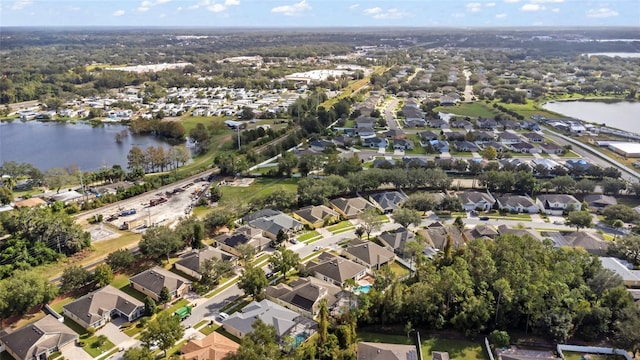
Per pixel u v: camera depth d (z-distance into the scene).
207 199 174.12
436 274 103.69
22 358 85.75
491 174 177.50
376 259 124.44
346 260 120.75
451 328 98.31
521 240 116.25
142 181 197.62
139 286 111.31
